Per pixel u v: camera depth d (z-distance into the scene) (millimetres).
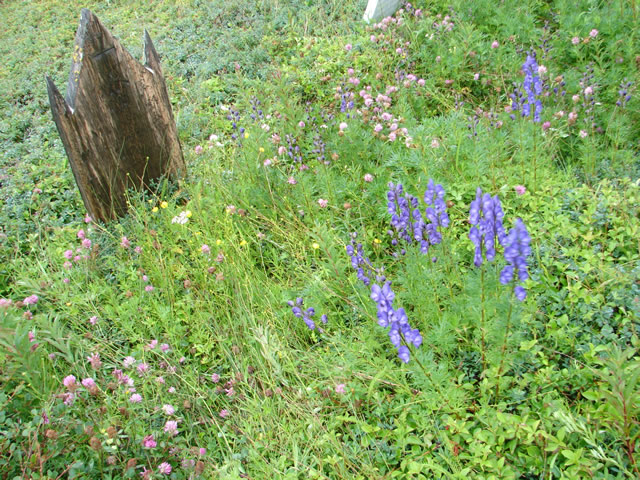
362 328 3338
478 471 2592
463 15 6328
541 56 5512
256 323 3596
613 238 3445
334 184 4301
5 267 4309
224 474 2773
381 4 6766
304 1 7715
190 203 4457
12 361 3086
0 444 2684
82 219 4867
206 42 7469
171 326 3701
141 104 4621
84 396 3084
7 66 8000
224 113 5957
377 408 2924
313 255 4047
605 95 4836
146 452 2820
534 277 3309
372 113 5027
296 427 2957
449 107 5312
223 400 3273
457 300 3141
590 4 5965
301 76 6273
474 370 3045
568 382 2822
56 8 9914
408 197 3146
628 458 2447
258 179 4633
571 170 4121
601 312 3033
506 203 3963
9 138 6227
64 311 3809
